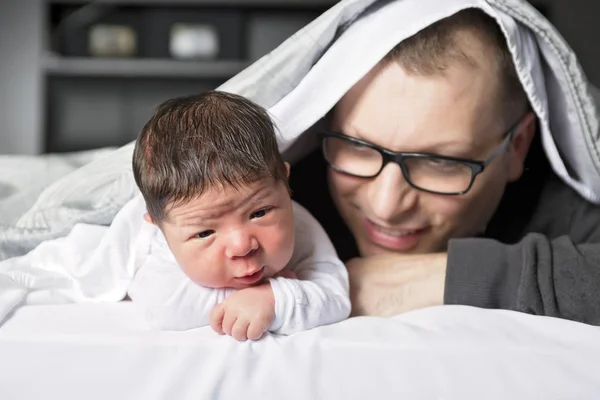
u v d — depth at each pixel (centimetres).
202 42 343
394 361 58
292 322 67
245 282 69
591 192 99
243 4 339
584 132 91
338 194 93
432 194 87
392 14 84
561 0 328
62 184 90
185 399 52
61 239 85
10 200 97
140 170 71
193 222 67
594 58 329
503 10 84
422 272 82
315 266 79
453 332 63
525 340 61
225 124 70
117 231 81
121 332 64
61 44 344
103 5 341
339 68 84
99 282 81
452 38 84
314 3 339
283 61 85
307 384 54
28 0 337
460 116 83
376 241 93
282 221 69
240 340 64
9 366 57
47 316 69
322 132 90
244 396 53
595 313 69
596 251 76
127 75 345
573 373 56
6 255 87
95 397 53
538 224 104
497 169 91
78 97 352
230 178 66
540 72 90
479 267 76
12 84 340
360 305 80
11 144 343
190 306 69
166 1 336
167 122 72
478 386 54
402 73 83
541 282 72
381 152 85
